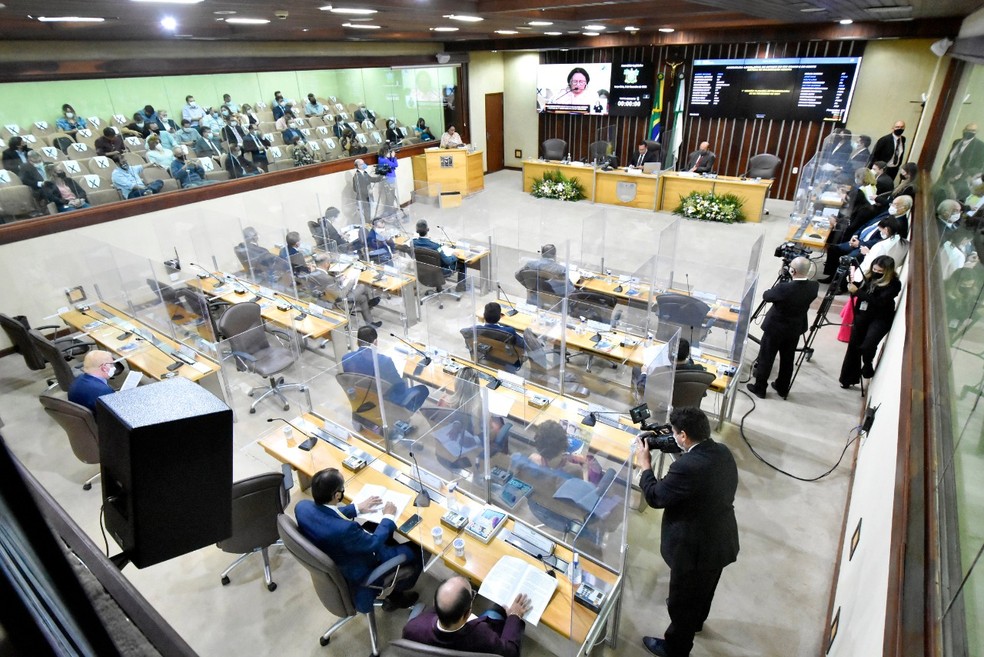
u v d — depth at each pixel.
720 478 2.63
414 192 11.87
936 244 4.71
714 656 3.20
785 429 4.97
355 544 2.90
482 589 2.80
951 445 1.93
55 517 0.81
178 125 9.34
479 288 7.46
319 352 6.55
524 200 12.28
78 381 4.23
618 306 6.02
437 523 3.22
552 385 5.11
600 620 2.68
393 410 4.22
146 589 3.64
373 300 7.06
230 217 8.52
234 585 3.67
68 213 6.95
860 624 2.33
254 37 8.14
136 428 1.19
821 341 6.41
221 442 1.33
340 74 11.95
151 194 7.86
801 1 4.98
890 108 9.97
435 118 13.16
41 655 0.45
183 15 5.05
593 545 3.03
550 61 13.21
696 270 8.18
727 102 11.30
